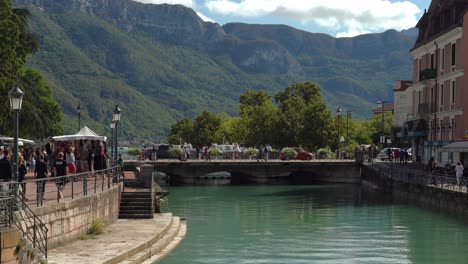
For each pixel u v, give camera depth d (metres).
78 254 19.31
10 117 46.69
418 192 43.31
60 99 197.25
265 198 48.97
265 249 25.20
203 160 68.81
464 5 53.78
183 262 22.02
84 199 23.03
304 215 37.44
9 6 43.00
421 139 62.38
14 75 43.00
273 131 89.00
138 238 23.45
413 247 25.81
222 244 26.33
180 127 171.38
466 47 49.59
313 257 23.56
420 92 62.44
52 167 32.75
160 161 64.12
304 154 71.12
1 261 13.05
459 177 37.12
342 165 65.75
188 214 37.88
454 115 52.25
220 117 151.00
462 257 23.66
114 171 31.33
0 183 16.03
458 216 34.97
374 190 56.47
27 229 16.89
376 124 111.44
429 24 59.91
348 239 27.95
